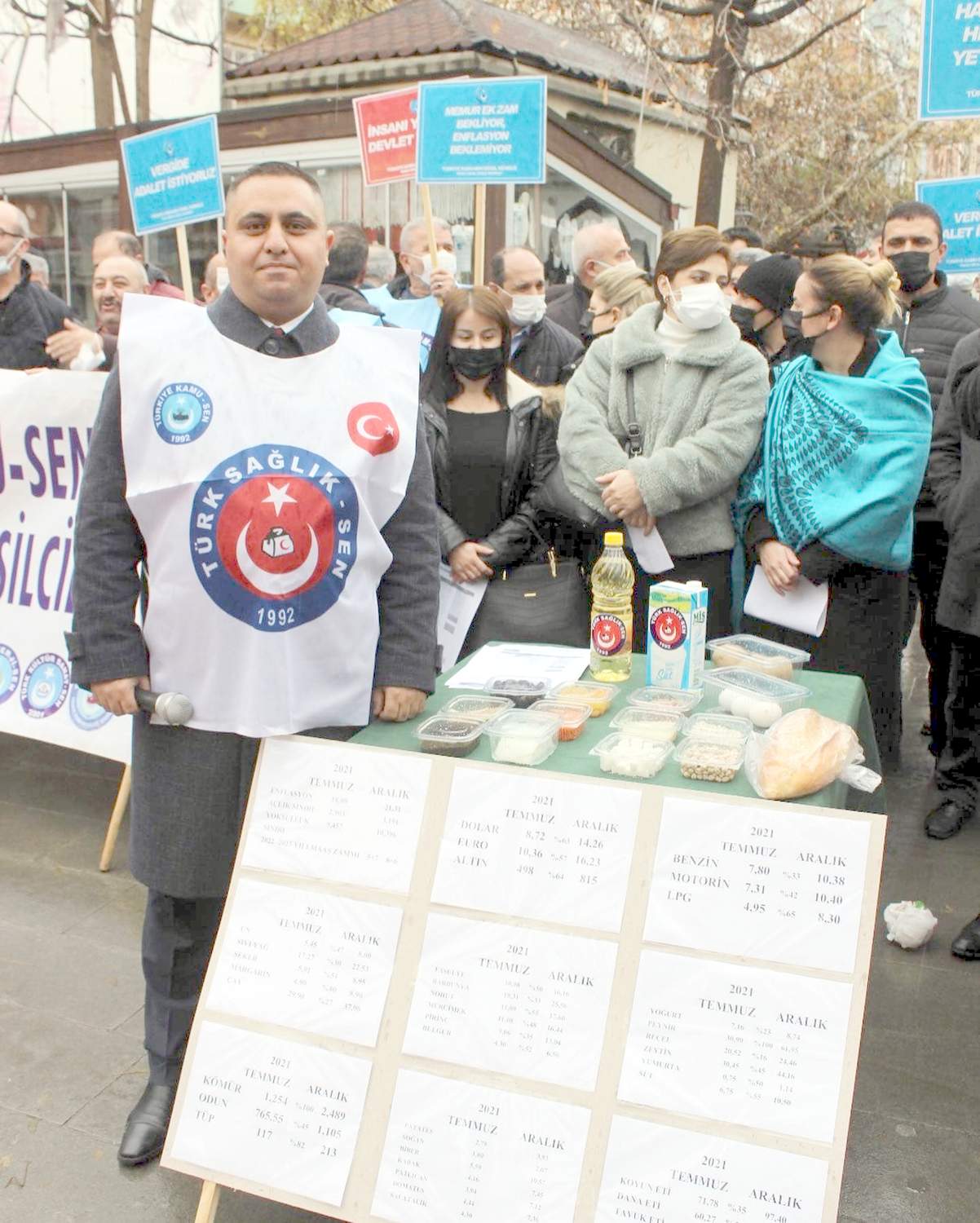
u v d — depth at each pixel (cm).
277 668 204
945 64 433
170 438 201
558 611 331
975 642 353
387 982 188
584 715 217
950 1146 235
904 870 350
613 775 193
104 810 399
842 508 315
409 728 218
